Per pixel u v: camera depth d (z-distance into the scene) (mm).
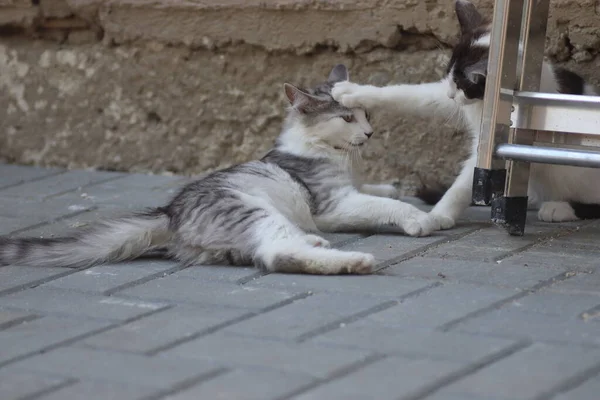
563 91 6227
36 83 8266
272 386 3471
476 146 6176
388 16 7105
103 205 6883
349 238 5898
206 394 3420
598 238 5699
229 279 4957
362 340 3924
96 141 8188
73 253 5320
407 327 4074
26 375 3660
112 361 3775
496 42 5383
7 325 4301
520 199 5707
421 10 7008
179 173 8008
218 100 7789
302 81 7520
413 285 4730
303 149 6262
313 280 4895
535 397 3318
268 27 7465
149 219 5434
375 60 7270
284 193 5934
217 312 4363
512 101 5539
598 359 3662
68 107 8211
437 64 7086
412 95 6371
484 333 3980
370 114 7156
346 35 7262
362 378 3521
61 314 4430
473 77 5980
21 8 8156
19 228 6266
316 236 5434
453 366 3609
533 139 5699
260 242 5152
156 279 5008
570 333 3963
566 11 6664
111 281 4969
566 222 6160
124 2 7812
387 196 6770
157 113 7984
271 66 7594
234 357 3773
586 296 4504
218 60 7711
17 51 8281
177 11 7699
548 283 4746
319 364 3668
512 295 4527
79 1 7926
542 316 4199
